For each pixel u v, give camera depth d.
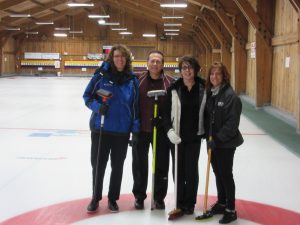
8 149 6.52
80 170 5.30
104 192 4.39
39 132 8.08
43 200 4.14
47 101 13.94
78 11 30.55
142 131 3.86
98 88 3.84
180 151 3.74
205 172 5.22
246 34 15.61
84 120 9.80
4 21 25.84
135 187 3.91
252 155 6.24
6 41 29.97
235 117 3.46
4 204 4.01
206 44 26.31
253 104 13.22
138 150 3.88
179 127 3.69
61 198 4.20
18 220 3.60
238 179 4.97
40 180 4.84
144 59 32.97
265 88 11.95
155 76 3.88
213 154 3.67
